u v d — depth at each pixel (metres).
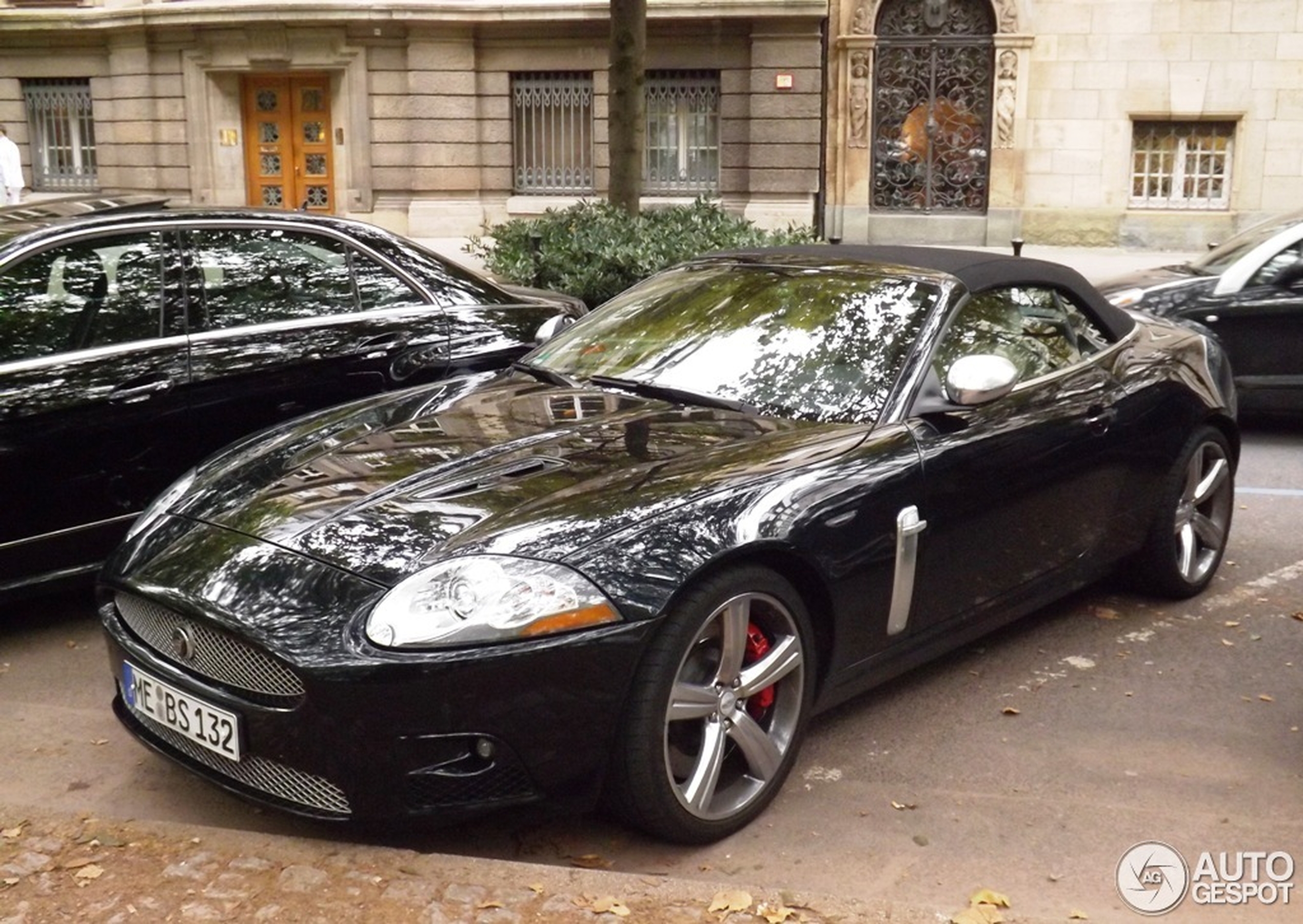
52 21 20.83
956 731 4.29
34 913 3.02
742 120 19.75
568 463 3.82
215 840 3.32
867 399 4.21
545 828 3.64
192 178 21.08
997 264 4.80
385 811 3.20
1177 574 5.39
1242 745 4.21
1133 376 5.07
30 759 4.10
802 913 3.04
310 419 4.55
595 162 20.36
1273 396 8.42
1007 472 4.35
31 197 21.94
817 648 3.89
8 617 5.35
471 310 6.07
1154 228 19.48
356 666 3.14
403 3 19.48
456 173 20.42
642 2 11.10
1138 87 19.17
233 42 20.31
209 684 3.42
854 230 20.20
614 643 3.25
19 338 4.86
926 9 19.64
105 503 4.99
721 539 3.48
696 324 4.74
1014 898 3.33
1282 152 18.94
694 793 3.47
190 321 5.26
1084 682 4.69
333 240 5.79
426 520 3.50
